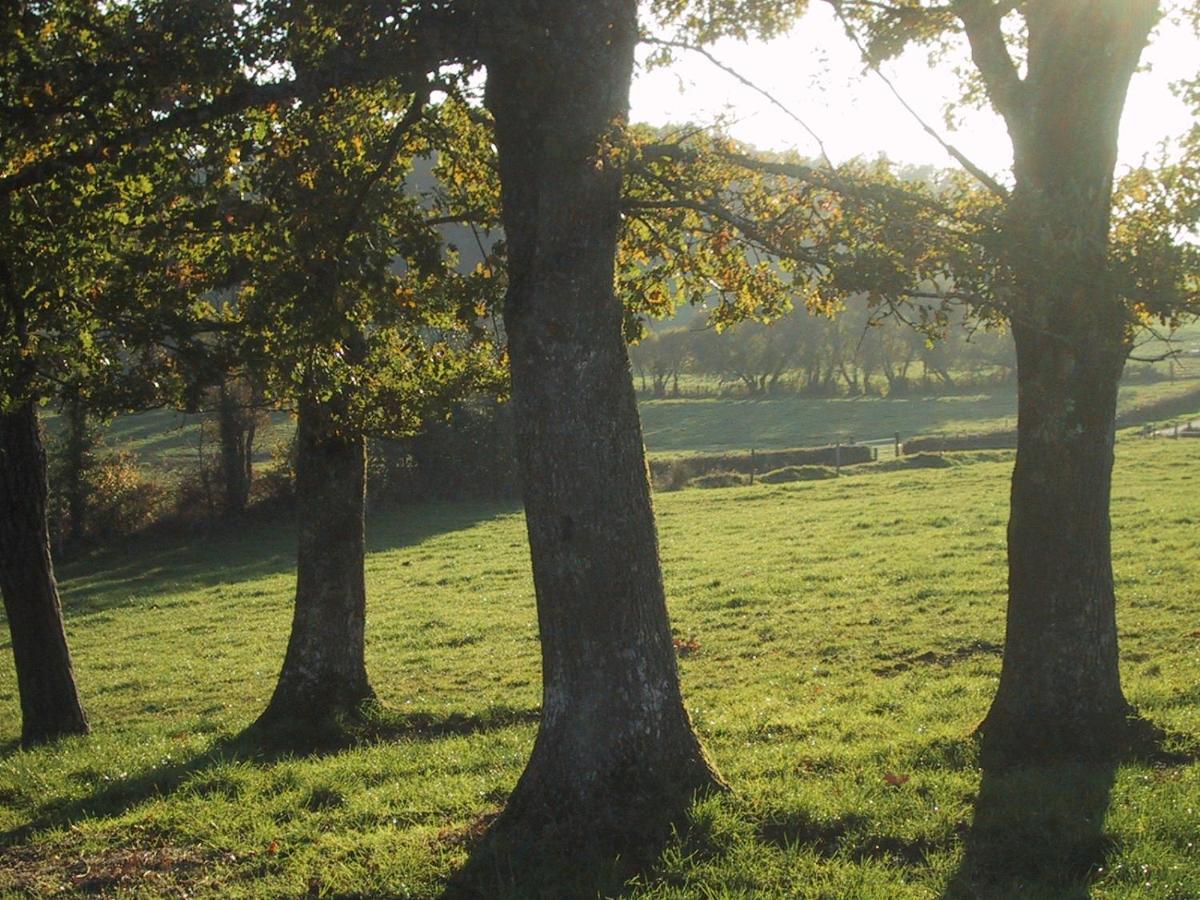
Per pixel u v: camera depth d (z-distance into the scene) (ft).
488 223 39.42
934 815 24.44
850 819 24.45
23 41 27.68
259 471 158.40
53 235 32.12
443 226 43.93
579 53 24.26
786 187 27.66
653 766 24.67
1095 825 23.27
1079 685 28.76
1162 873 21.29
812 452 152.97
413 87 27.17
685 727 25.54
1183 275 24.50
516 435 25.39
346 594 45.37
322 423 42.19
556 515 24.67
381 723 44.34
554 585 24.81
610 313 24.85
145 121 27.25
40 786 36.29
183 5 25.96
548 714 25.20
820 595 67.15
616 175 24.43
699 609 67.62
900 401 238.27
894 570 71.51
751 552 88.43
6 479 49.65
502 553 107.65
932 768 28.27
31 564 50.24
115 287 32.68
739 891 21.31
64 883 25.80
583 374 24.49
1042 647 29.04
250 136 30.42
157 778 34.88
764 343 245.24
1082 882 21.15
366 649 67.15
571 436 24.52
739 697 44.98
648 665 24.95
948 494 111.04
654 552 25.36
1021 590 29.50
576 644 24.73
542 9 24.44
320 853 25.79
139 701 61.21
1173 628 47.80
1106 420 28.60
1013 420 203.31
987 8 29.04
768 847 23.11
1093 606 28.84
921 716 35.94
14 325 35.35
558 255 24.26
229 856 26.55
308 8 26.73
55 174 29.30
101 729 53.11
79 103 27.96
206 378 32.42
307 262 28.43
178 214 30.37
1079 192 27.76
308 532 45.34
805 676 48.57
